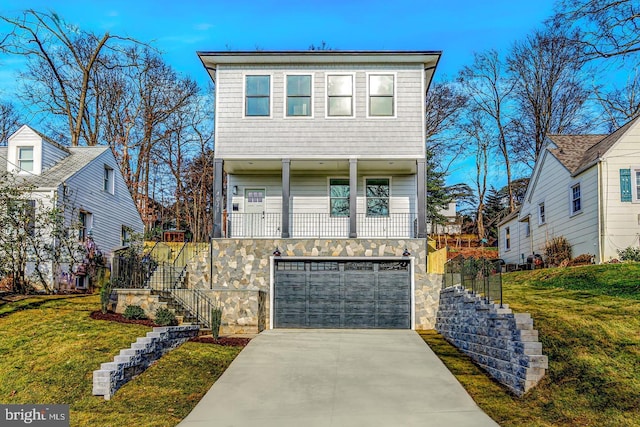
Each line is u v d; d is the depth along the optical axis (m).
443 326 16.50
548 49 34.78
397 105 19.38
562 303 13.27
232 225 21.00
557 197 23.34
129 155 38.09
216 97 19.55
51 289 19.66
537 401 9.49
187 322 15.83
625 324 11.14
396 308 18.22
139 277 18.08
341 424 8.98
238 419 9.32
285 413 9.59
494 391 10.54
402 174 21.22
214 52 19.14
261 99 19.55
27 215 18.27
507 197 51.44
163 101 39.47
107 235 25.17
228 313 16.78
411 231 20.81
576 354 10.25
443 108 39.91
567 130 36.97
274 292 18.45
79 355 11.55
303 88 19.59
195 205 42.19
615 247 19.03
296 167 20.64
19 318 14.17
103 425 9.11
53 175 21.92
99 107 37.31
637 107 32.22
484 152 44.53
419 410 9.62
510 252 30.28
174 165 42.62
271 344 14.75
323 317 18.27
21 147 22.45
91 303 16.48
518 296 14.95
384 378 11.59
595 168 19.73
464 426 8.75
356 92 19.47
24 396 10.18
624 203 19.19
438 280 18.11
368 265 18.52
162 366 11.96
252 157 19.27
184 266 19.77
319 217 21.02
